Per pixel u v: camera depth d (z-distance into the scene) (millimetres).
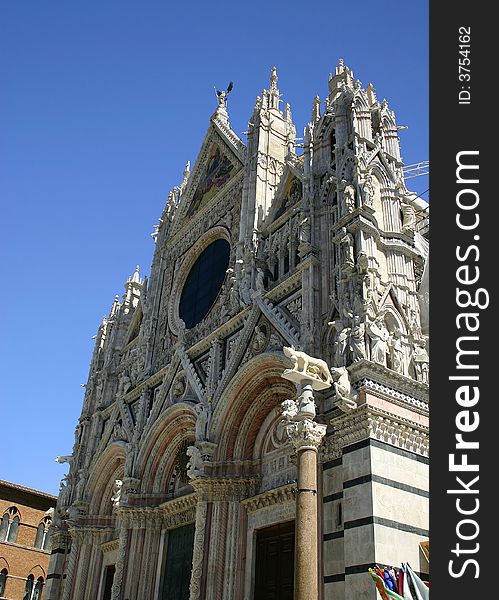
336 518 20906
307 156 31328
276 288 29406
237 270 33406
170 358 38406
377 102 32281
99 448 41969
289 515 25141
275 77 42219
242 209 36438
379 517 19375
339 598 19688
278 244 32188
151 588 32375
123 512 34062
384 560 18797
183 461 34281
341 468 21344
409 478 20781
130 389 41656
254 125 39531
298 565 17141
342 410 21422
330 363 24469
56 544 43438
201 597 26125
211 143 45531
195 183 46250
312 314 26047
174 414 33969
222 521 27438
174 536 33031
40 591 58000
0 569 55531
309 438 18812
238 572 26219
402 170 30547
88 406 47781
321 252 27891
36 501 60375
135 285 52531
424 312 26500
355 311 23766
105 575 39000
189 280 41719
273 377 27984
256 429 29172
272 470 27719
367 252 25312
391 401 21703
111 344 48719
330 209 28812
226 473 28391
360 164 27906
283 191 34188
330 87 33781
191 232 43750
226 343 32500
